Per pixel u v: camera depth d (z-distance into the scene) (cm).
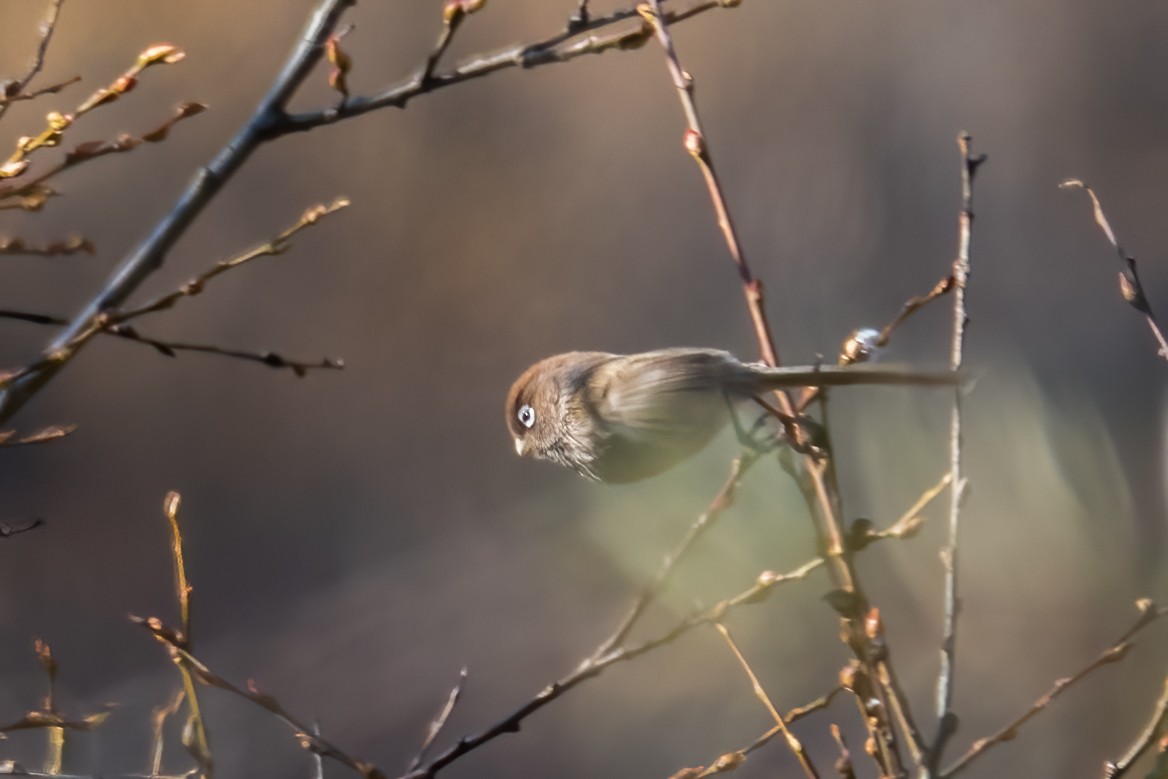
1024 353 1445
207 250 1803
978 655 1083
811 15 1895
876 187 1831
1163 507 1082
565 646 1323
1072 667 1042
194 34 1736
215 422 1731
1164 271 1683
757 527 1114
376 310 1830
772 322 1781
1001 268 1719
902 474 1143
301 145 1850
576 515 1458
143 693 1291
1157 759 387
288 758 1235
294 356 1786
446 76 412
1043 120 1853
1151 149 1836
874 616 374
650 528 1219
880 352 412
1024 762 992
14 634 1405
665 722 1176
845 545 384
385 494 1664
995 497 1109
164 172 1759
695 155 424
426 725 1277
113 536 1593
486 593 1434
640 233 1883
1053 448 1109
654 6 411
